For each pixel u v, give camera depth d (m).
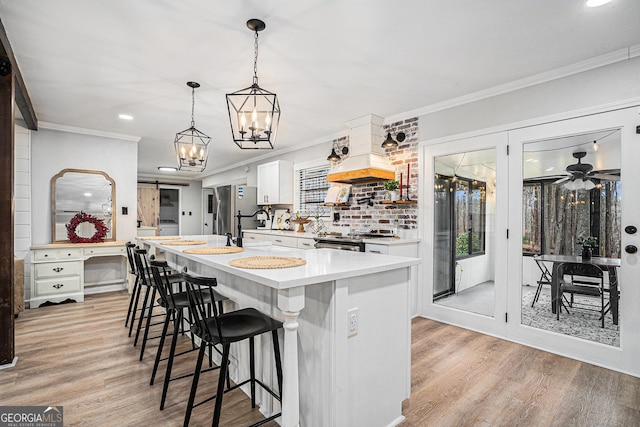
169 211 9.56
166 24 2.09
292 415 1.47
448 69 2.71
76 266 4.23
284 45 2.35
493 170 3.11
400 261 1.90
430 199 3.62
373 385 1.72
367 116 3.95
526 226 2.90
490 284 3.14
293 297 1.42
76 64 2.63
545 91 2.77
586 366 2.47
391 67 2.69
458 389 2.14
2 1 1.85
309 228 5.32
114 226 4.79
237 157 6.72
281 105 3.60
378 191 4.17
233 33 2.20
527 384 2.21
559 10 1.93
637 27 2.09
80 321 3.47
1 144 2.39
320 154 5.12
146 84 3.03
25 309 3.91
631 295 2.36
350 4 1.88
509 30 2.14
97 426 1.75
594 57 2.48
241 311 1.93
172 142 5.36
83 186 4.57
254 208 6.50
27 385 2.16
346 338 1.56
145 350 2.74
